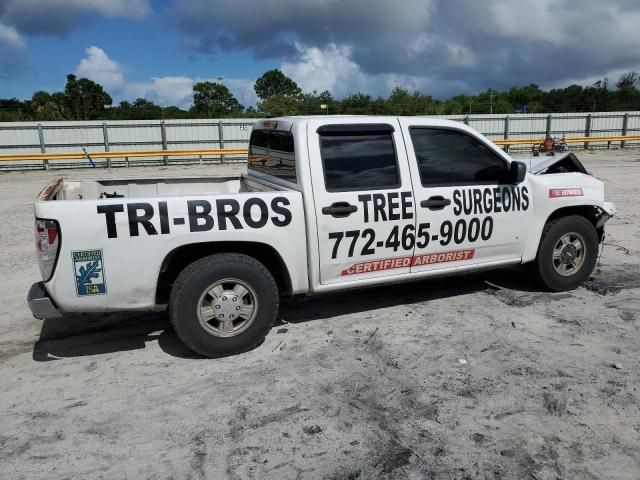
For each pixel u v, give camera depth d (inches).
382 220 183.3
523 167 197.8
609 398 143.3
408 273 193.6
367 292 231.6
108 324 203.9
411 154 188.1
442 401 143.7
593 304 211.2
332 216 176.6
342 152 179.0
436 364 164.4
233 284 169.3
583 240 223.6
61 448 127.4
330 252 178.5
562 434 128.5
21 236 354.3
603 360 164.4
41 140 861.2
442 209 192.9
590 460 119.3
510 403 141.9
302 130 175.3
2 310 220.5
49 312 156.9
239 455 123.5
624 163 805.2
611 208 228.8
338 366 165.0
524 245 213.5
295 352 175.5
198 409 142.9
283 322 200.8
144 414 141.1
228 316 169.2
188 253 173.3
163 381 158.7
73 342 188.4
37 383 159.3
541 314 201.9
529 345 175.8
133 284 159.3
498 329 189.2
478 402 142.8
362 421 135.6
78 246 153.1
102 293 157.2
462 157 197.6
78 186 219.9
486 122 1063.6
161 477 116.7
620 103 1898.4
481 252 204.8
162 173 755.4
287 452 124.2
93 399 149.5
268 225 169.3
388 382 154.5
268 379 158.1
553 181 216.2
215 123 936.3
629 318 196.2
